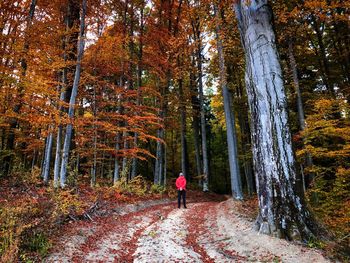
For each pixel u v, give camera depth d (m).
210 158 39.22
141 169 30.62
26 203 7.37
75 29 12.48
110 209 10.91
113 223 9.27
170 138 37.00
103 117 16.56
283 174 6.93
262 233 6.85
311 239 6.29
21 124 17.69
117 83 20.73
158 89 20.97
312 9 10.95
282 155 7.04
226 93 16.75
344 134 10.45
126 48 18.92
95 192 12.65
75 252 6.02
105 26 15.00
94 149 15.42
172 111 22.97
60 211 8.06
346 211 9.35
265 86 7.50
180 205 15.06
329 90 16.23
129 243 7.53
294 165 7.05
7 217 5.95
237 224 8.73
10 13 11.52
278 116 7.29
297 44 15.30
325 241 6.27
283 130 7.21
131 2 19.84
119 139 18.11
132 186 15.97
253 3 8.07
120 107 17.38
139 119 16.22
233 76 19.86
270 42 7.77
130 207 12.46
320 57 17.56
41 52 11.37
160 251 6.68
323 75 17.52
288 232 6.49
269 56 7.66
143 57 19.98
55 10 14.72
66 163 11.57
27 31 10.88
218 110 27.89
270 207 6.94
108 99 17.36
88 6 14.28
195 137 28.31
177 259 6.12
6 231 5.38
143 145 31.08
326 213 10.15
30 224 5.91
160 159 19.98
